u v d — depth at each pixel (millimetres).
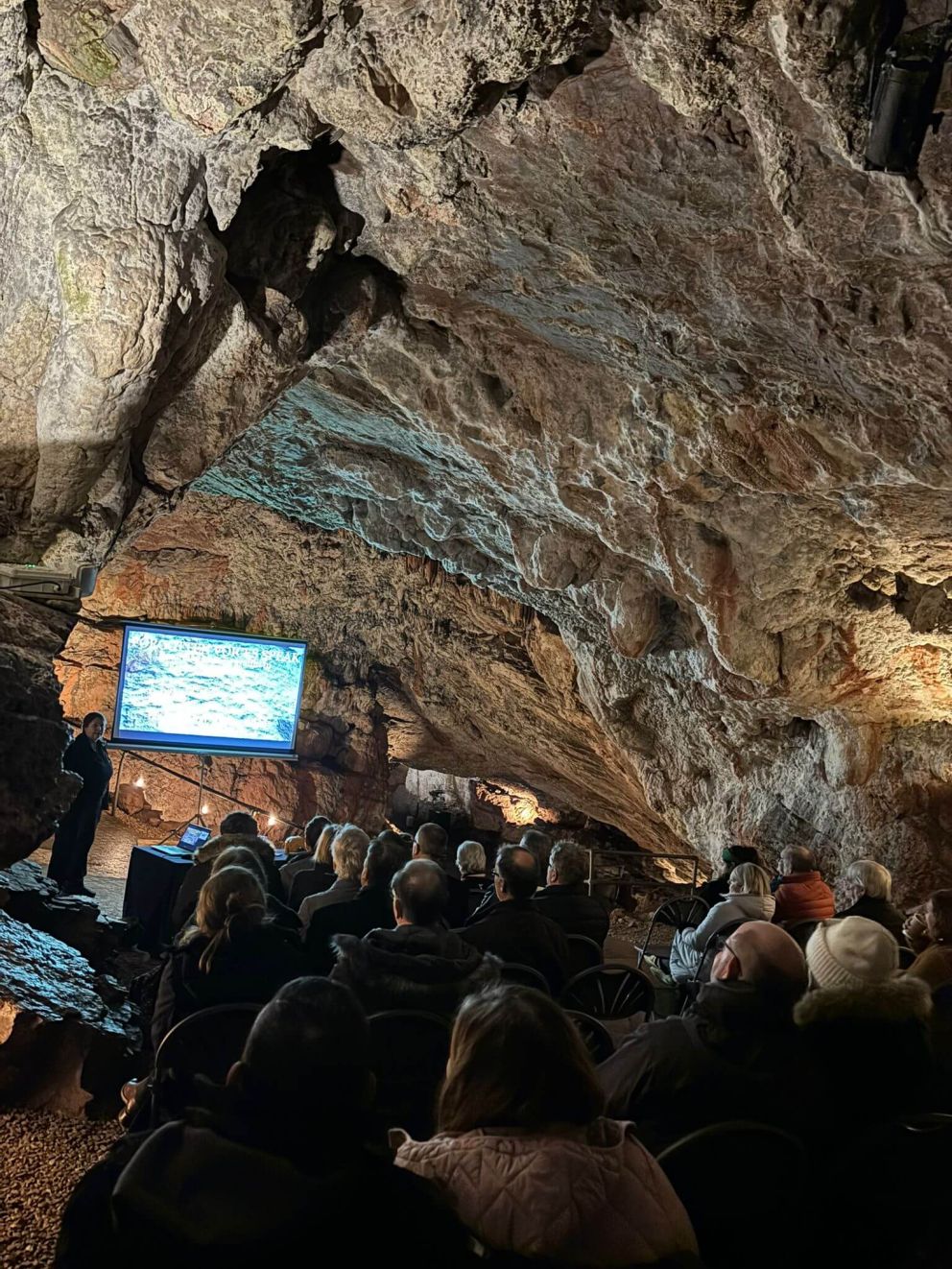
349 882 4430
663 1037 2457
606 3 3148
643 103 3643
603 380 5895
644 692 9578
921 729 7988
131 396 4148
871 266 3820
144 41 3322
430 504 8070
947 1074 2898
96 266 3838
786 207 3605
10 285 4027
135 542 12398
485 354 5988
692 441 5773
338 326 5363
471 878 5465
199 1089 1842
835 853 8656
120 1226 1647
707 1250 2311
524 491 7055
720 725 9164
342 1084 1686
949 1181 2266
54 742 5312
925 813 8125
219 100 3395
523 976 3613
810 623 7012
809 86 3016
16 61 3408
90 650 13719
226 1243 1599
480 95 3438
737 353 4898
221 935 3299
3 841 5133
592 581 8102
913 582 6852
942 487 4965
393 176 4387
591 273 4727
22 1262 3049
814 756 8695
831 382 4773
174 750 11758
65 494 4379
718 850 9758
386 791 14977
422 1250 1671
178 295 4004
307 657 13844
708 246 4211
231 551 12406
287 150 4051
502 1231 1748
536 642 10805
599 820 14555
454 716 13625
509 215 4504
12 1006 4074
